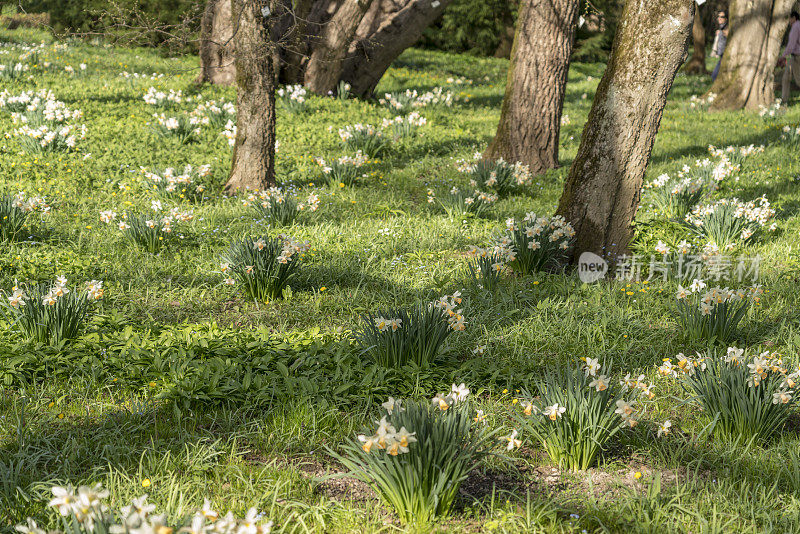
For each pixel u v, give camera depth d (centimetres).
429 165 1191
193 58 2289
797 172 1125
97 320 539
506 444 383
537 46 1077
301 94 1548
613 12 2827
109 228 794
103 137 1205
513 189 1006
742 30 1839
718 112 1819
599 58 3191
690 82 2506
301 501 338
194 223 820
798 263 716
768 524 323
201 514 252
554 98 1103
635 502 339
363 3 1684
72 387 443
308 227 826
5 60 1780
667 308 614
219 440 380
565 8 1066
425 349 486
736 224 764
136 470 358
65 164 1027
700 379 426
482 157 1158
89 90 1616
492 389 463
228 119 1352
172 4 2127
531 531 317
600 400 374
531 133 1106
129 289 633
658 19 646
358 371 470
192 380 441
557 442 376
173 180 906
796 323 570
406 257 743
